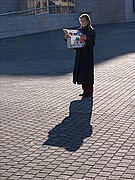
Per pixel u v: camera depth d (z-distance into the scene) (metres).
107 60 18.61
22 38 32.88
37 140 7.76
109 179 5.86
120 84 12.95
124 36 31.05
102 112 9.58
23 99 11.45
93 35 10.98
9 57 21.72
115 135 7.82
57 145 7.42
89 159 6.64
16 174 6.20
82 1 48.16
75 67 11.24
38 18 38.16
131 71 15.41
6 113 9.95
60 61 19.19
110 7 50.56
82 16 10.98
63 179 5.94
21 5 43.53
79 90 12.33
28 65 18.36
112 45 25.08
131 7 51.16
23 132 8.32
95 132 8.07
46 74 15.66
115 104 10.30
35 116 9.54
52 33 36.78
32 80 14.50
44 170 6.30
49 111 9.95
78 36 10.87
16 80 14.66
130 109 9.74
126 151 6.92
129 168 6.21
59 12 44.19
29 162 6.66
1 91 12.75
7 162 6.70
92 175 6.02
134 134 7.83
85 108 10.05
